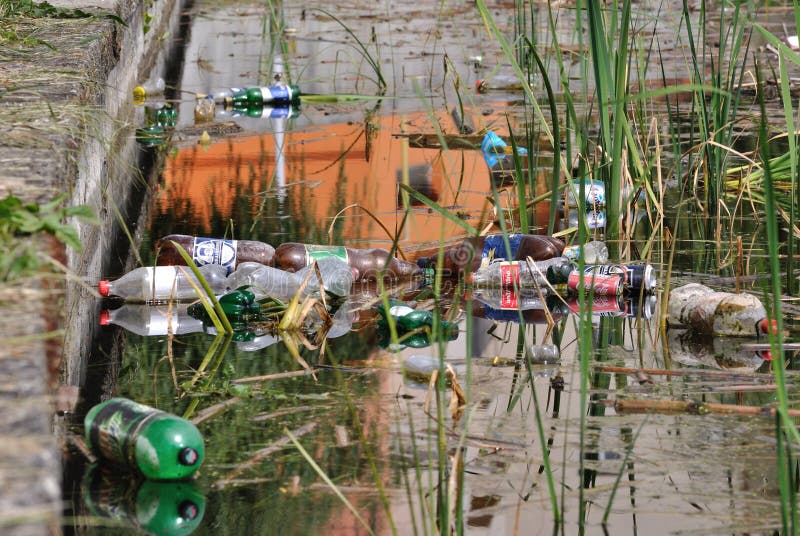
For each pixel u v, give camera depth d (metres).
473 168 19.70
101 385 10.25
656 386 10.16
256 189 18.36
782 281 13.61
